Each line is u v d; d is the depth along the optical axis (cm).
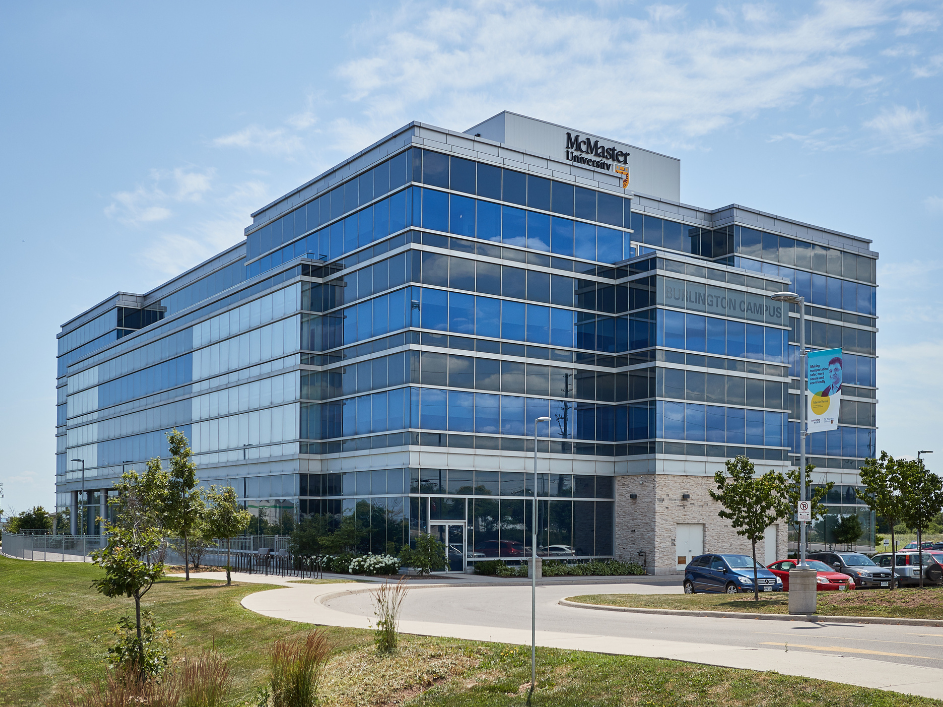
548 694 1385
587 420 4859
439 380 4431
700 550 4778
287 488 5041
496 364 4606
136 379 7250
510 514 4550
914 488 3184
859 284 6344
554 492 4703
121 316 7819
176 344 6612
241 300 5706
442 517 4359
